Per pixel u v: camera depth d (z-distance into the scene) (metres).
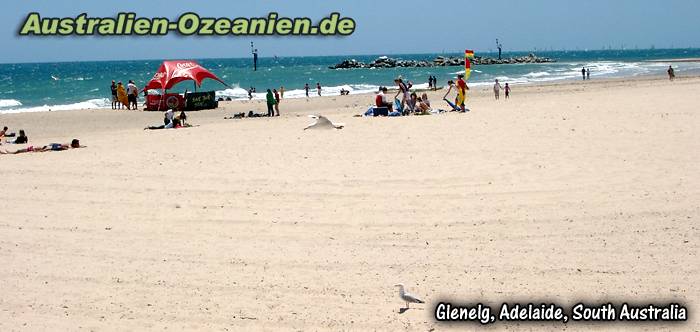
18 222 11.75
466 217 11.27
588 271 8.78
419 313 7.67
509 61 157.88
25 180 15.05
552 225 10.73
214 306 7.97
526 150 16.31
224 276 8.95
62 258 9.84
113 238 10.74
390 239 10.30
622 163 14.67
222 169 15.36
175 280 8.85
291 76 105.44
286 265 9.31
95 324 7.54
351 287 8.47
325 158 16.17
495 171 14.27
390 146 17.42
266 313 7.74
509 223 10.88
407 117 23.38
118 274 9.12
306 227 11.00
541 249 9.68
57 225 11.52
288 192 13.12
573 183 13.16
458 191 12.85
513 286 8.37
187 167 15.74
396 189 13.11
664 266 8.87
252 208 12.16
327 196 12.77
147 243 10.45
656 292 8.06
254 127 23.48
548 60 165.38
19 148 21.20
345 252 9.78
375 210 11.80
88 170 15.84
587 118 21.31
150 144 19.67
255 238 10.54
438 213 11.53
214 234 10.80
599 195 12.29
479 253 9.59
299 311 7.78
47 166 16.56
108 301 8.20
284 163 15.76
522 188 12.93
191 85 81.00
